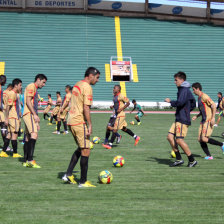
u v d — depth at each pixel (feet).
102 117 113.19
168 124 91.40
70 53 171.12
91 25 183.01
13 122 42.06
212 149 50.60
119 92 51.60
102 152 46.70
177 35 185.37
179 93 35.32
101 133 70.59
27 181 29.30
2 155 42.55
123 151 47.75
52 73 163.73
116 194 25.36
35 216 20.21
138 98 160.35
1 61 163.73
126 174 32.71
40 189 26.63
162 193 25.73
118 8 188.14
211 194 25.54
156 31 185.57
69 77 163.43
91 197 24.50
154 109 154.92
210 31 189.06
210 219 19.92
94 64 168.45
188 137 64.69
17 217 20.01
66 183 28.76
